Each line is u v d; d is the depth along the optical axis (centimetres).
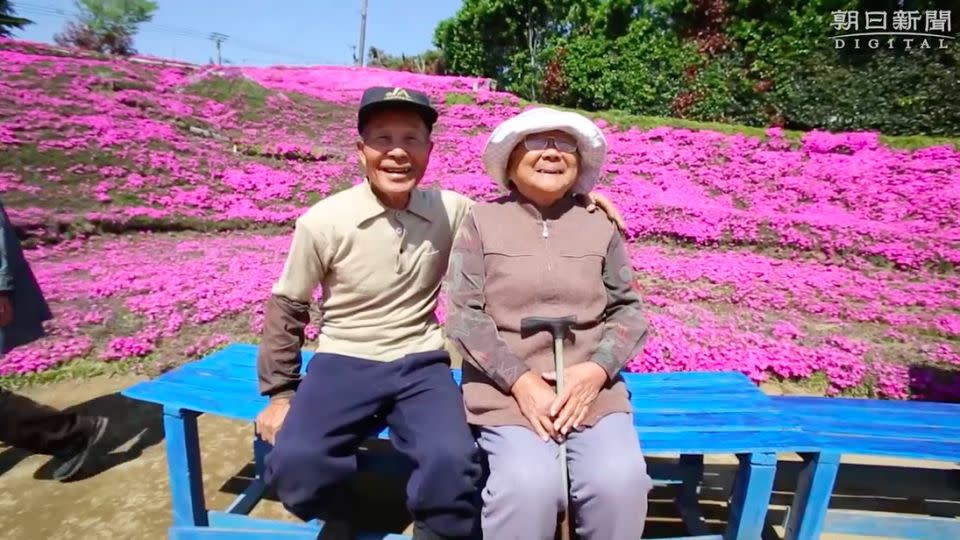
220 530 234
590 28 1653
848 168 924
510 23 2102
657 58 1402
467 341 209
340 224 217
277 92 1301
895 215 815
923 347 461
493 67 2252
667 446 210
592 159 231
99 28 2855
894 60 1084
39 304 283
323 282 232
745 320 515
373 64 3034
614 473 187
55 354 413
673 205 793
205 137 1033
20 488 290
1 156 778
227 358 292
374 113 208
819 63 1148
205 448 332
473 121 1273
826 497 222
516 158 224
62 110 952
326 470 205
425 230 230
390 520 275
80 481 297
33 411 277
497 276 220
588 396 203
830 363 421
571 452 203
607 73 1468
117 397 380
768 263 679
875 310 538
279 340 222
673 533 272
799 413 257
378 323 225
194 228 754
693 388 268
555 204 234
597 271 223
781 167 961
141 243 692
